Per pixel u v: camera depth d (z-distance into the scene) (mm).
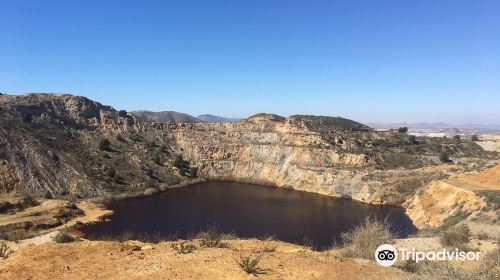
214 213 67250
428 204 60750
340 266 16547
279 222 59781
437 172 82000
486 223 38875
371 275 15414
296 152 108562
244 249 20609
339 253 21750
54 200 67125
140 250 19344
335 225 57500
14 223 51844
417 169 89125
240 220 61344
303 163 103812
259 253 18328
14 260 17484
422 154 100875
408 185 79125
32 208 61406
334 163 100188
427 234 37469
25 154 84250
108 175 90062
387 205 75938
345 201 80688
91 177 88062
